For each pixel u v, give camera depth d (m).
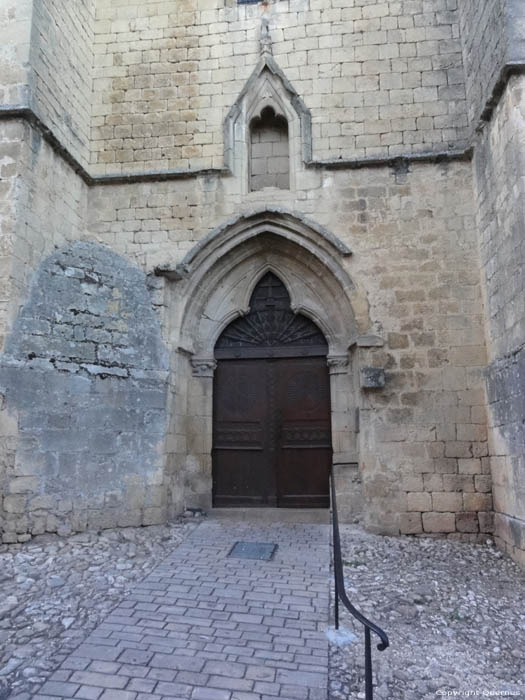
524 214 6.25
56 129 8.08
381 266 8.40
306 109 9.01
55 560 6.05
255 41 9.47
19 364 6.85
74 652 3.86
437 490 7.70
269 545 6.87
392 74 9.02
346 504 8.31
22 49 7.36
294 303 9.16
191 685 3.46
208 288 9.13
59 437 7.16
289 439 9.07
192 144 9.22
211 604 4.85
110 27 9.80
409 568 6.18
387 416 7.96
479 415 7.79
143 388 8.05
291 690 3.43
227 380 9.38
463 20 8.80
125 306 8.26
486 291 7.85
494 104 7.18
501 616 4.82
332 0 9.40
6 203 6.97
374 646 4.11
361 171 8.73
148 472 7.87
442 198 8.48
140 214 8.97
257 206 8.81
